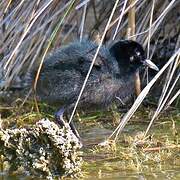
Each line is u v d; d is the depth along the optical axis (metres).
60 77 10.97
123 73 11.11
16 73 12.95
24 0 12.45
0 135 9.47
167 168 9.66
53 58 11.17
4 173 9.48
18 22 12.59
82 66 10.84
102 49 11.05
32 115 12.16
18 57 12.82
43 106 12.60
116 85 11.06
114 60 11.00
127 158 10.12
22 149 9.37
